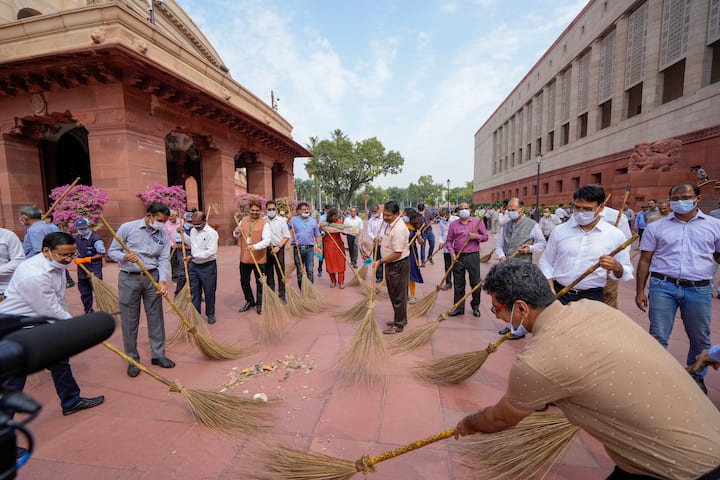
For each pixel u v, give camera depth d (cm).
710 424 117
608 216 445
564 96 2998
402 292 449
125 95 968
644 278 321
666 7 1922
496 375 343
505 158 4491
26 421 75
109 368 369
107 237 991
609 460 226
